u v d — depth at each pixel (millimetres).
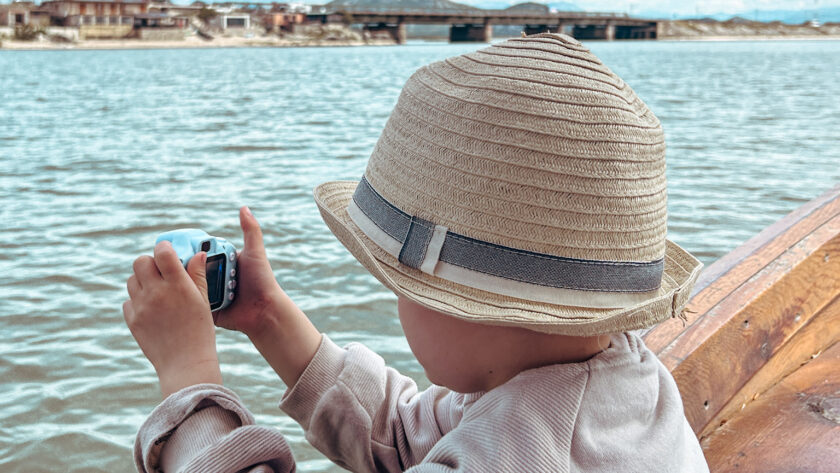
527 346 910
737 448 1508
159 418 885
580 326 843
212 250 1023
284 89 29312
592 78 898
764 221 7883
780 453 1479
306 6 115375
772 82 33562
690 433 1065
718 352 1567
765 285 1756
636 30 146375
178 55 75625
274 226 7098
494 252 879
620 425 899
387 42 119250
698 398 1507
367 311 4926
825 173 10672
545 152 862
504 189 870
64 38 97750
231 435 861
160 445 897
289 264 5852
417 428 1146
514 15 113875
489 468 819
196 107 21500
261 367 4117
